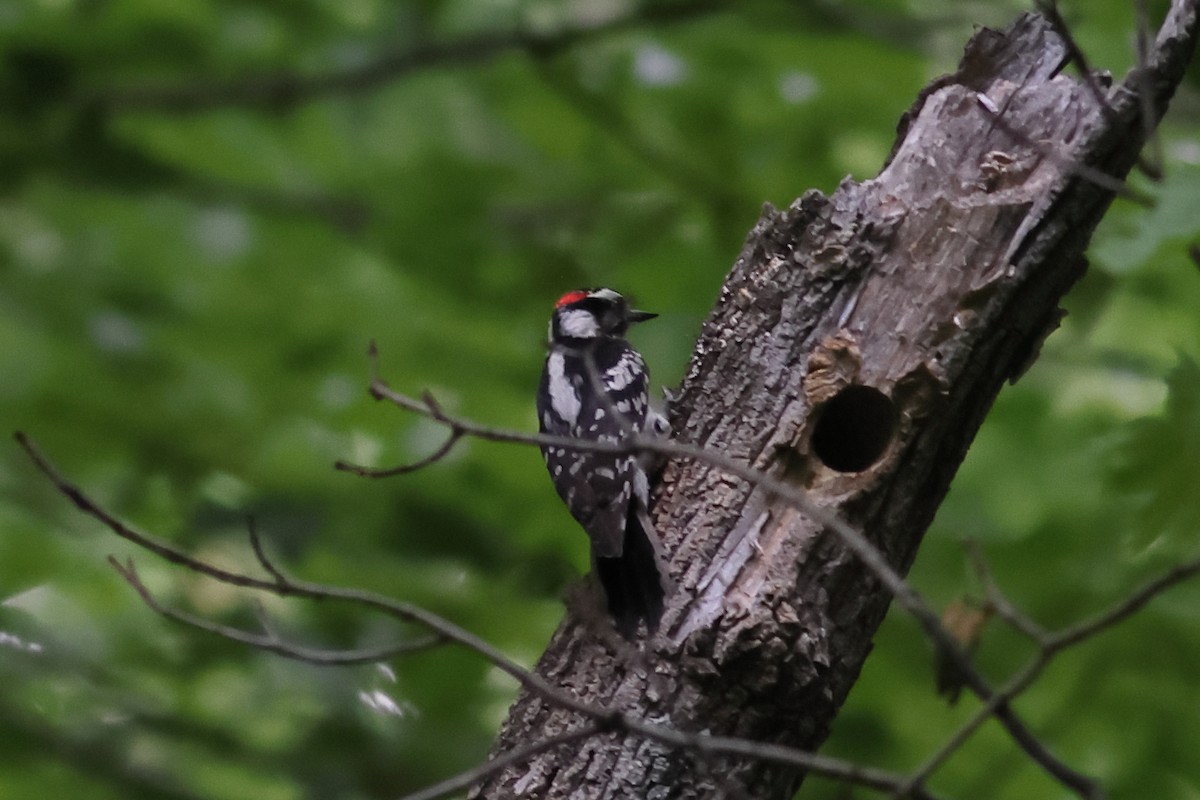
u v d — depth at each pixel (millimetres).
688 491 6805
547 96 13125
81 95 12672
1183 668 9797
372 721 11086
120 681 10734
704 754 5008
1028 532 10164
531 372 12219
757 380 6883
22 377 12008
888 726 10609
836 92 12703
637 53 12688
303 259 12727
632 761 6266
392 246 12992
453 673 11266
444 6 13273
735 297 7117
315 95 12797
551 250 13008
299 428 12102
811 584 6418
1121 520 9820
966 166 6961
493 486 11633
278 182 13352
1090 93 7031
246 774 10781
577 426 8453
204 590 11023
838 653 6414
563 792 6316
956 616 7160
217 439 12078
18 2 12570
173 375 12234
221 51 13219
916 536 6699
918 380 6605
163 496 11914
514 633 11281
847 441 6957
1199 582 9648
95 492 11906
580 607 6109
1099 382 10508
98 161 12914
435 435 11695
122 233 12875
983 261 6711
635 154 13039
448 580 11406
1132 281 9500
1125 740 10070
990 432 10641
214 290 12625
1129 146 6820
